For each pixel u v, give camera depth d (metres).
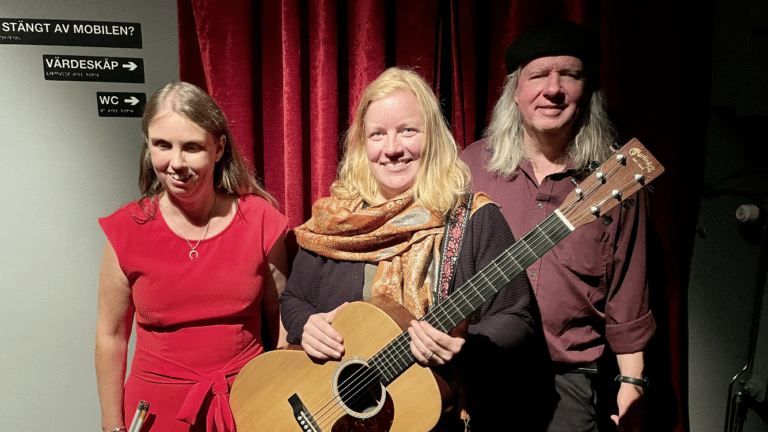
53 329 1.89
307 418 1.31
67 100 1.79
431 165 1.32
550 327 1.49
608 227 1.45
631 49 1.75
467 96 1.79
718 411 2.03
